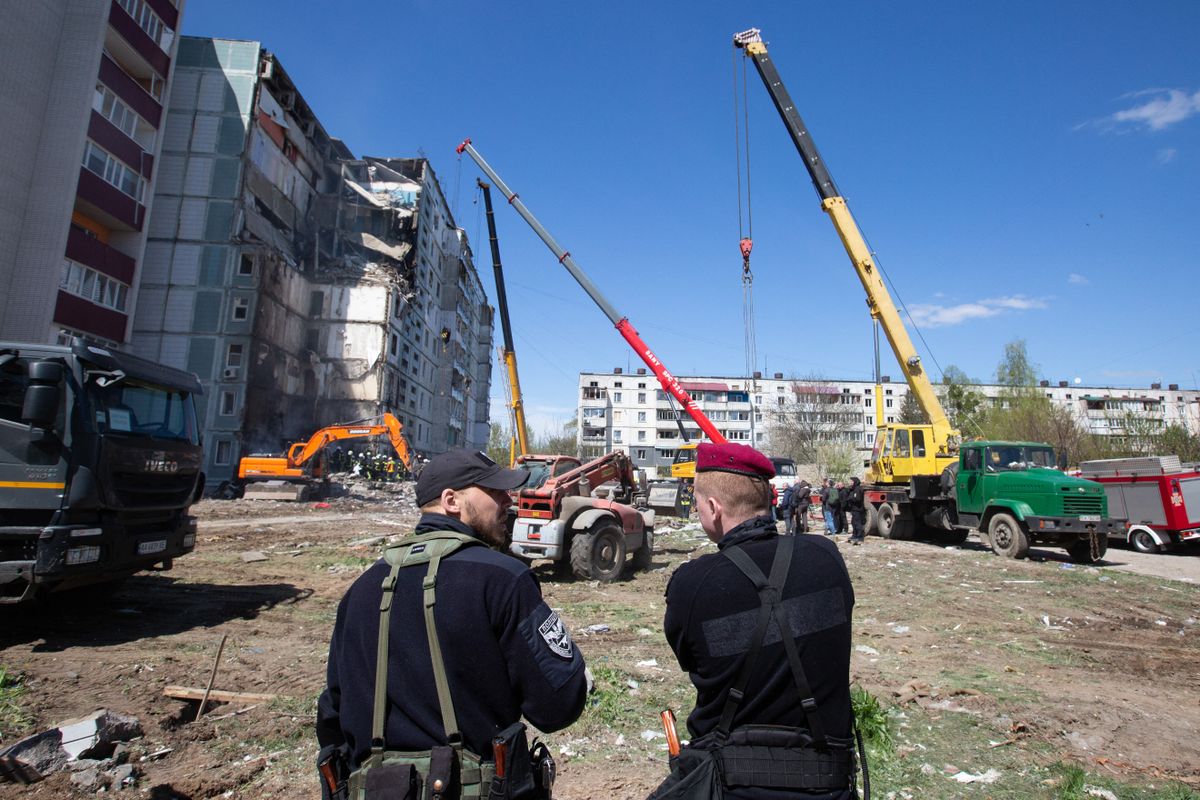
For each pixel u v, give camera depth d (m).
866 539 19.61
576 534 11.20
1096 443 34.81
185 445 7.96
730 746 1.68
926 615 8.89
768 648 1.70
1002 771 4.04
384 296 44.06
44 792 3.47
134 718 4.32
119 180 27.72
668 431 94.25
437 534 1.86
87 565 6.50
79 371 6.56
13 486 6.27
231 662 5.93
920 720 4.89
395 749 1.60
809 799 1.61
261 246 37.06
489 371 90.50
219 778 3.76
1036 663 6.67
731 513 1.96
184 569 10.84
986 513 15.70
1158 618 9.00
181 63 37.94
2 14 23.44
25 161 24.42
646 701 5.20
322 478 28.50
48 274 24.25
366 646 1.70
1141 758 4.28
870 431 90.56
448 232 66.38
